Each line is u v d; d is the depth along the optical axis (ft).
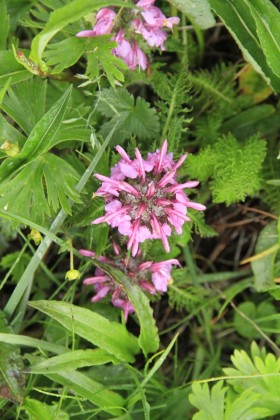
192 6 1.25
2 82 1.21
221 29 1.42
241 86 1.36
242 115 1.38
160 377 1.38
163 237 1.18
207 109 1.39
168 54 1.39
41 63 1.18
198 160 1.29
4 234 1.38
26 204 1.20
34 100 1.24
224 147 1.31
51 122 1.18
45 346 1.27
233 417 1.27
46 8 1.36
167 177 1.17
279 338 1.36
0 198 1.18
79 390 1.26
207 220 1.44
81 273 1.31
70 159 1.31
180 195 1.18
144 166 1.17
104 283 1.29
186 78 1.28
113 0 1.11
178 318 1.45
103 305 1.36
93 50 1.19
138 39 1.24
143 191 1.18
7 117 1.37
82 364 1.24
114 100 1.28
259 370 1.29
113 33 1.20
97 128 1.31
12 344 1.27
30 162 1.18
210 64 1.43
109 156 1.30
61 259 1.42
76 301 1.40
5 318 1.28
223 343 1.44
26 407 1.26
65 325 1.24
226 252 1.47
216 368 1.38
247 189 1.29
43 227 1.22
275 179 1.34
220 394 1.27
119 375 1.34
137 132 1.29
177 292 1.37
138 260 1.28
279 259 1.36
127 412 1.28
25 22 1.26
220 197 1.30
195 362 1.40
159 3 1.33
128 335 1.29
